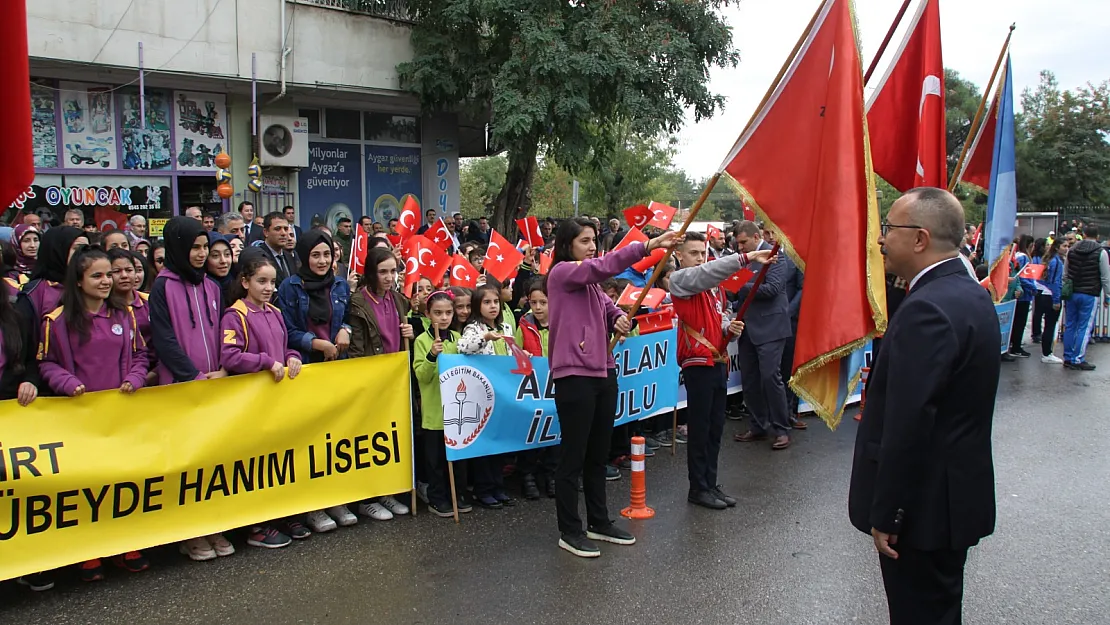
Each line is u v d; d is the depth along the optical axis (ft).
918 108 18.75
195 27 41.93
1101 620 13.12
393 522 17.34
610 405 15.74
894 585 9.24
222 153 42.96
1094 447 23.08
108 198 43.55
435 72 48.26
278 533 16.01
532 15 45.09
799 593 13.91
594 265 14.66
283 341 16.43
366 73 48.52
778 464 21.65
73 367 14.24
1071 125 119.03
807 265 14.10
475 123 61.46
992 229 26.00
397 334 18.34
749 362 23.77
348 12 47.37
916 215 9.09
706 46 49.67
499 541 16.22
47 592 13.84
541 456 19.42
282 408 15.96
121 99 43.60
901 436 8.52
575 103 44.88
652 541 16.21
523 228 31.50
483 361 17.72
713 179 14.97
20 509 13.33
